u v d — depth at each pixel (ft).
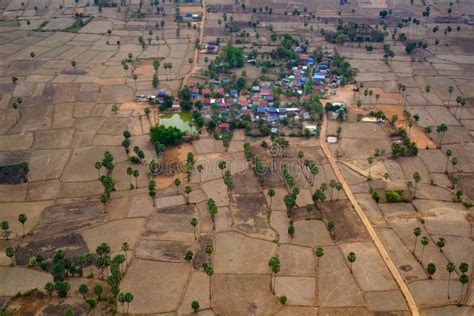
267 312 521.24
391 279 558.56
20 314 516.73
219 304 531.50
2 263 583.58
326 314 517.55
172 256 593.83
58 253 573.74
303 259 587.27
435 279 556.92
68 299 534.37
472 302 527.81
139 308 526.16
